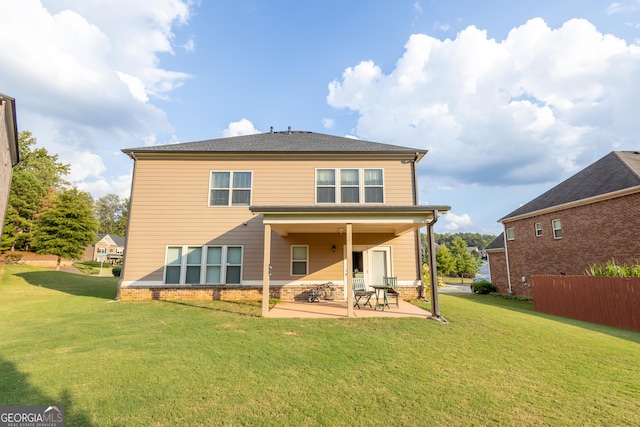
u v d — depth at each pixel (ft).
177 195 39.14
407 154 40.65
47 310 29.66
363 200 39.83
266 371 14.47
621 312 29.89
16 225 99.45
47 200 104.73
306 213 28.12
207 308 30.94
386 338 20.30
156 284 37.14
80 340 19.38
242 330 22.08
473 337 20.88
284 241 38.60
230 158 40.37
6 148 46.26
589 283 33.76
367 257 38.52
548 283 39.73
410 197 39.86
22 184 99.71
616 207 44.73
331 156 40.70
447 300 42.70
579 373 14.82
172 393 12.06
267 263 27.68
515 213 67.26
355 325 23.79
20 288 45.39
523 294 63.41
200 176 39.75
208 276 37.81
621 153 53.93
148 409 10.79
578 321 32.35
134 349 17.56
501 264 71.51
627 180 43.86
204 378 13.56
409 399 11.84
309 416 10.50
